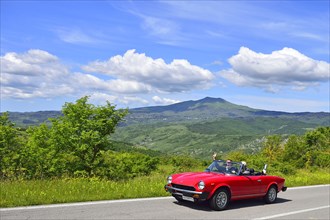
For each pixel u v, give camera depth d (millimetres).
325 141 46281
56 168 18312
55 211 8664
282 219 9547
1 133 17703
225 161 11758
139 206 10047
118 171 19703
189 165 38875
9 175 17250
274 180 12148
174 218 8836
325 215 10398
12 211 8367
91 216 8398
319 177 22375
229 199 10602
